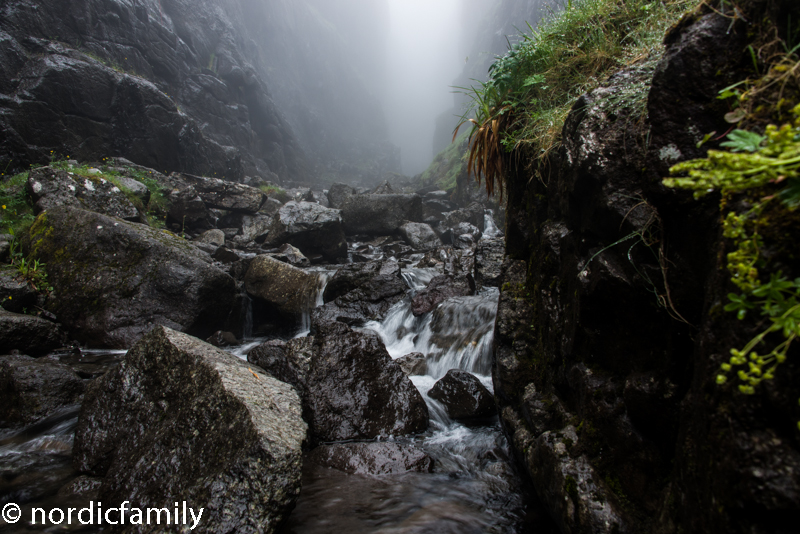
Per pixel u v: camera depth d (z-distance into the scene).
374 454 3.08
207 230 11.52
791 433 0.84
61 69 11.37
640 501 1.55
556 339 2.25
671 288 1.38
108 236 6.43
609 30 2.51
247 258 9.12
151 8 19.69
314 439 3.43
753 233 0.90
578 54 2.59
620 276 1.59
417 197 13.17
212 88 22.84
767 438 0.87
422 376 4.86
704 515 1.04
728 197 1.05
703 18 1.28
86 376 4.77
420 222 13.08
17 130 10.20
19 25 11.81
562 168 2.09
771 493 0.83
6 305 5.76
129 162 12.35
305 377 3.81
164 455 2.54
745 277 0.86
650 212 1.47
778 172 0.73
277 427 2.43
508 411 2.86
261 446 2.21
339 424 3.52
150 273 6.32
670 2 2.16
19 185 8.59
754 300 0.91
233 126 23.91
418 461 3.03
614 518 1.58
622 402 1.67
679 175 1.28
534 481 2.23
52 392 4.04
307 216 10.91
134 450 2.73
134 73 16.09
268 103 29.22
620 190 1.61
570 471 1.81
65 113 11.41
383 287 6.95
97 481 2.79
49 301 6.14
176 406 2.79
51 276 6.28
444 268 8.62
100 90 12.38
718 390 1.00
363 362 3.89
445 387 4.06
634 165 1.59
